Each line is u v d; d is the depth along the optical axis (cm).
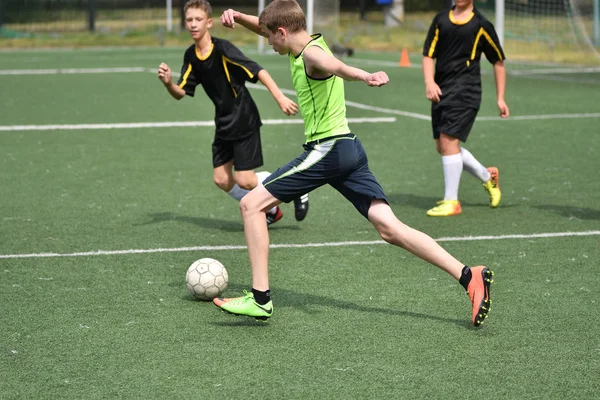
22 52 7856
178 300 1345
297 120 3531
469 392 1001
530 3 6253
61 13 10469
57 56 7319
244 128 1697
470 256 1600
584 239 1719
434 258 1191
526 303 1326
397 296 1363
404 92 4569
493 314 1276
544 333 1195
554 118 3541
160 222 1875
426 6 10325
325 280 1451
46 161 2603
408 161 2648
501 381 1032
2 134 3139
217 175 1766
